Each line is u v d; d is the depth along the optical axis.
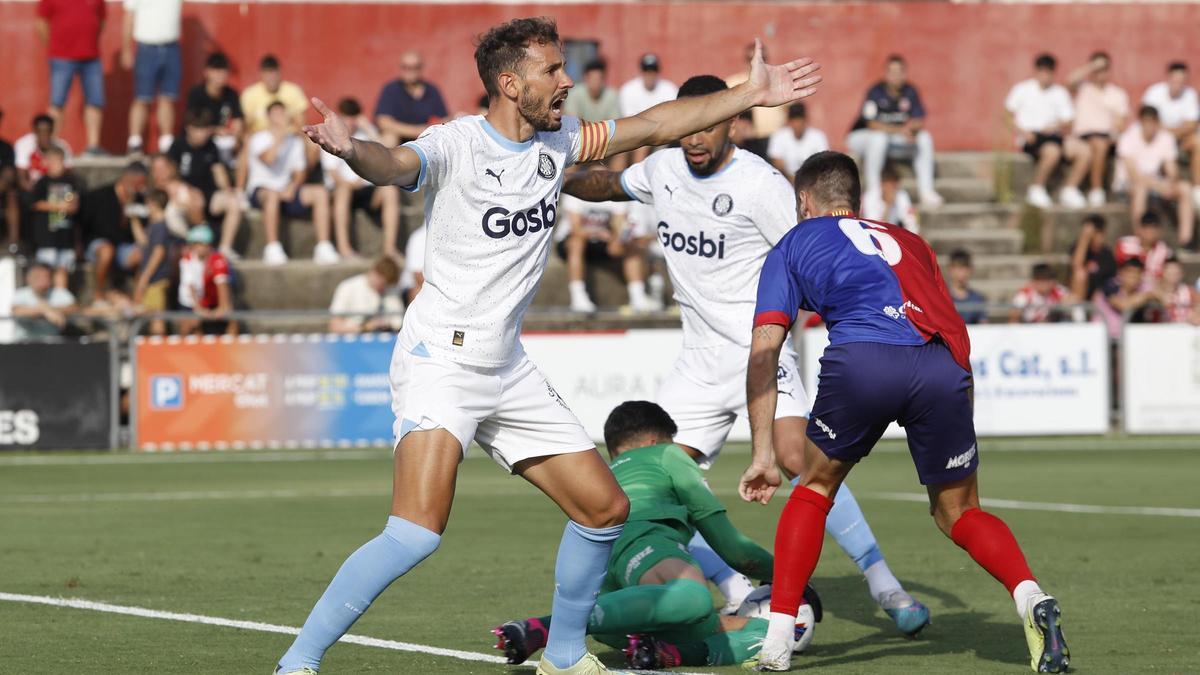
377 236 74.12
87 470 51.69
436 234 17.59
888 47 88.94
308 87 83.81
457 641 21.39
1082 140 84.06
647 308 69.88
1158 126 82.81
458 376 17.55
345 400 59.12
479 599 25.28
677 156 25.14
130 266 67.38
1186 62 91.00
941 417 18.72
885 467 53.16
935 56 89.25
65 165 69.69
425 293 17.92
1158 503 40.72
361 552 17.25
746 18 87.56
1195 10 91.00
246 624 22.69
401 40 84.50
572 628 18.48
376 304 63.03
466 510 40.03
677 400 25.45
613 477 18.28
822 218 19.61
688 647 19.80
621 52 86.50
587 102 73.31
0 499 42.91
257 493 44.50
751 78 18.98
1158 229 72.50
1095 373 63.03
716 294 24.97
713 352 25.14
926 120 89.31
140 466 53.12
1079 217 82.50
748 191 24.45
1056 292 66.94
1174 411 63.84
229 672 19.03
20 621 22.95
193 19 82.44
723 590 23.14
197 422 58.31
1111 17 90.31
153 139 79.62
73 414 57.81
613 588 21.28
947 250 80.75
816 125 88.62
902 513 38.47
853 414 18.73
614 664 20.03
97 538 33.94
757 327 19.23
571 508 18.20
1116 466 52.03
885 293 18.81
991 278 79.25
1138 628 22.20
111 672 19.02
